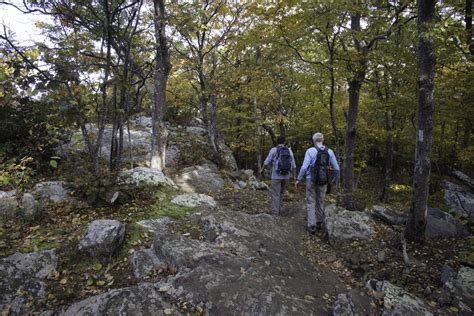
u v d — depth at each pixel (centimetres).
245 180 1102
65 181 532
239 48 1095
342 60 663
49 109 511
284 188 685
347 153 749
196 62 1163
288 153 660
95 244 370
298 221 627
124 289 303
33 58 457
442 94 820
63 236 395
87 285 329
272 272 367
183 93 1473
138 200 539
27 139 605
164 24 734
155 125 817
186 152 1202
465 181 905
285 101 1716
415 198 509
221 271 340
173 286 316
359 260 473
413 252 490
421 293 377
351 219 589
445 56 723
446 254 478
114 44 582
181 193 619
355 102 730
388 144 1320
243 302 298
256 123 1438
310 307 314
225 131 1867
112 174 533
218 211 548
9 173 425
